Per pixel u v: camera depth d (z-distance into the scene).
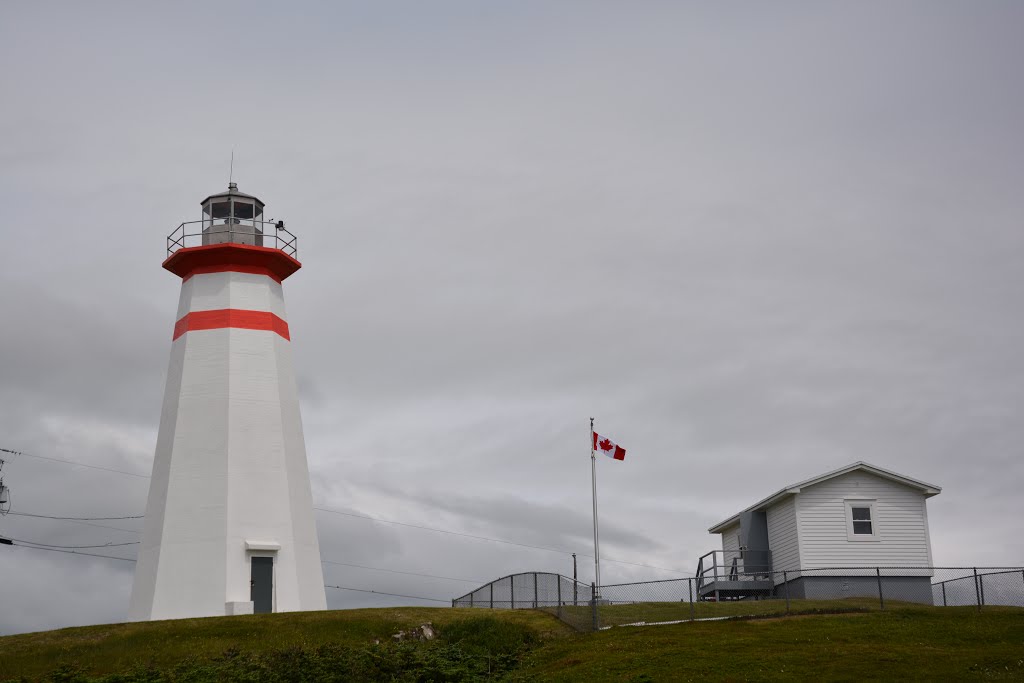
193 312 53.78
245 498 50.47
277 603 49.62
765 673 32.44
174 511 50.03
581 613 43.88
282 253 55.06
